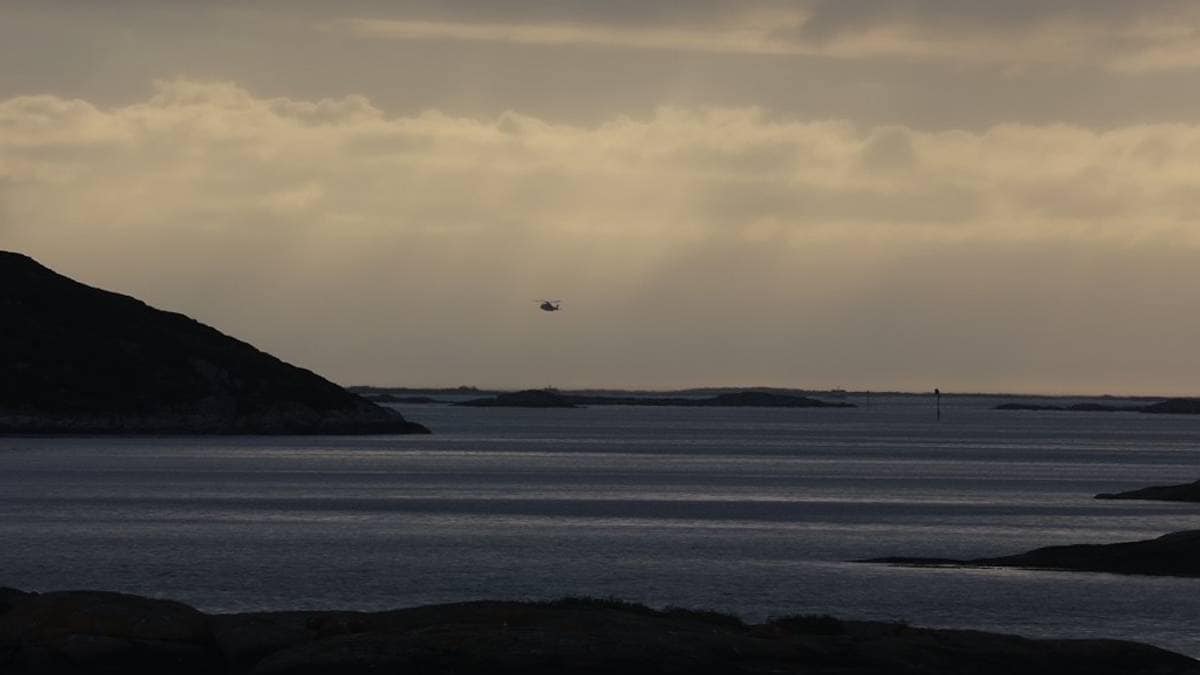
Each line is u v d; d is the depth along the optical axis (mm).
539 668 144875
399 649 146000
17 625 151875
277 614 159625
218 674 151000
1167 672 158750
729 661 148625
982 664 156500
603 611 160500
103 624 152000
